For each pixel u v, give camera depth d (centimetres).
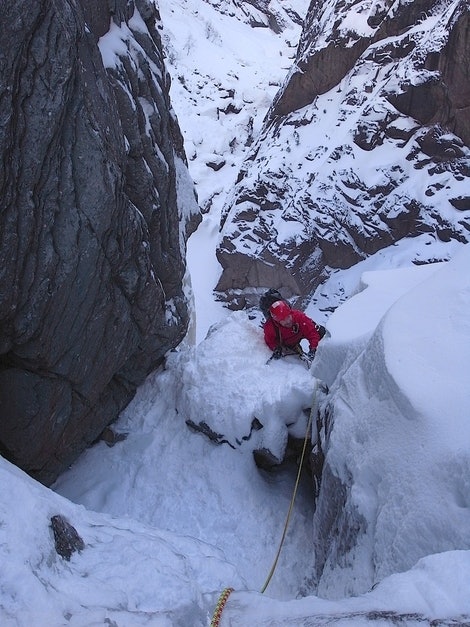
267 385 571
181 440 582
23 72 348
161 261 567
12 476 273
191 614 240
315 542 414
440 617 196
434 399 303
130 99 476
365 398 367
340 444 374
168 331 597
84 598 228
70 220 400
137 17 542
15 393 431
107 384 533
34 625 204
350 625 201
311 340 601
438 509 268
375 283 536
